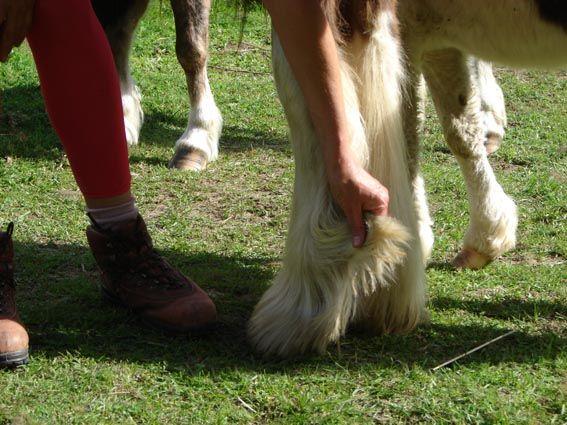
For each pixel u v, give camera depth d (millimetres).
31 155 5492
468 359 3016
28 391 2750
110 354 3006
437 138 6223
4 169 5184
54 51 2980
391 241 2832
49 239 4156
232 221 4582
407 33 3303
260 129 6410
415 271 3123
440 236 4438
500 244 3971
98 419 2598
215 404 2699
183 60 5582
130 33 5805
